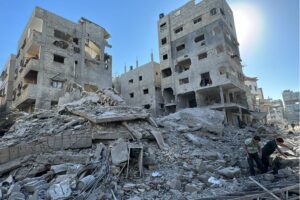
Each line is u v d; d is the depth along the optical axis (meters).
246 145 7.13
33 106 23.27
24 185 5.56
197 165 7.41
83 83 27.00
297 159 7.32
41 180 5.92
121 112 11.31
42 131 9.32
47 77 23.48
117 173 6.27
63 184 5.31
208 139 12.55
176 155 8.36
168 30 33.50
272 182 5.92
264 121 31.62
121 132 9.27
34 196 4.85
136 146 7.12
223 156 9.36
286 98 68.12
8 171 6.77
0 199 4.92
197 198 5.04
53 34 25.53
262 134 15.89
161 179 6.27
